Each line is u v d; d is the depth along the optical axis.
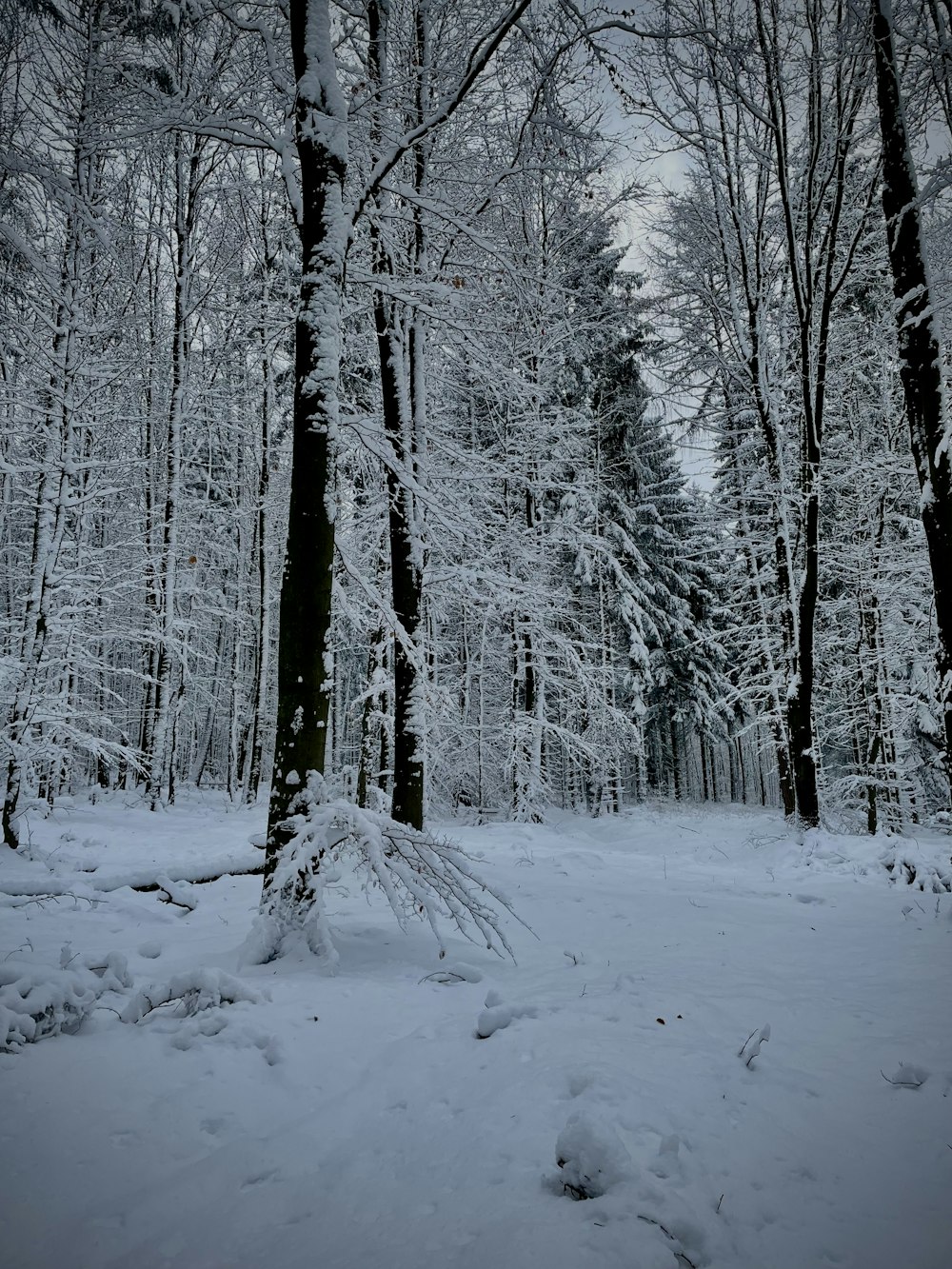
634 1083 2.81
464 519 8.35
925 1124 2.76
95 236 10.82
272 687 26.23
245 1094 2.90
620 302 17.05
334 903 6.85
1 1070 2.83
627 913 6.69
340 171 5.70
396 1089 3.01
